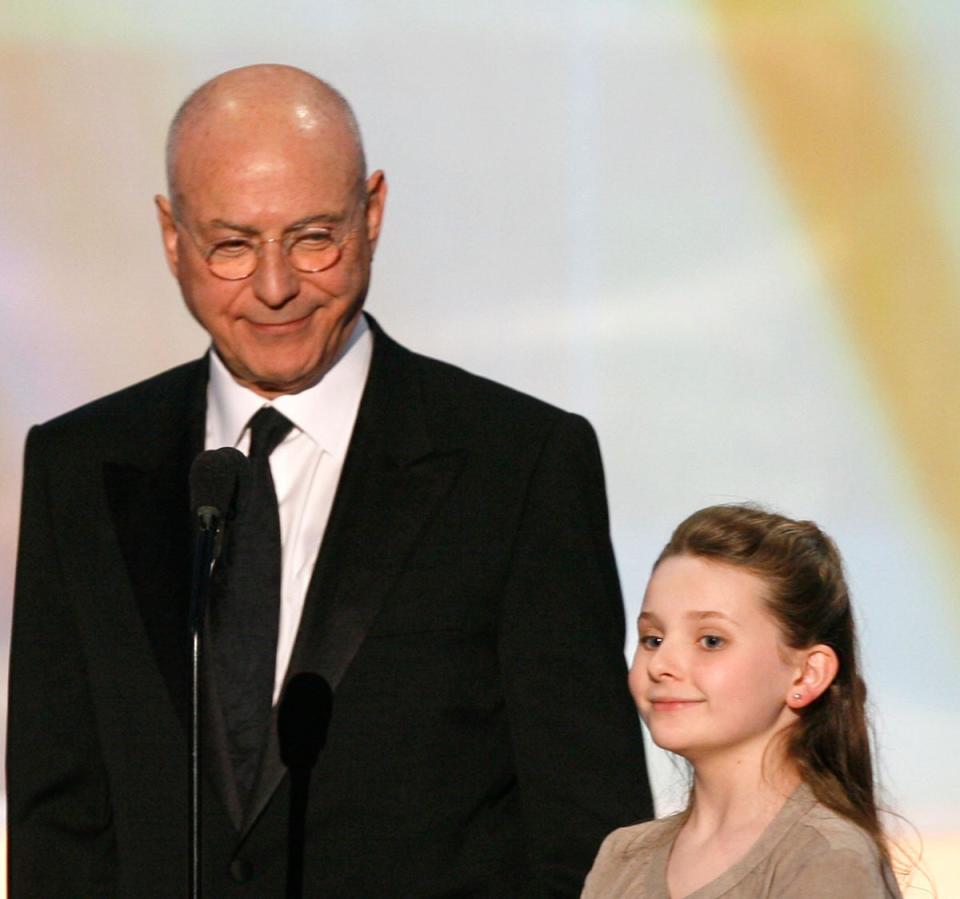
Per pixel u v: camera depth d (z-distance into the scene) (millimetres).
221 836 11734
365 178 11984
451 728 11875
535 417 12570
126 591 12258
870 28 25641
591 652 12023
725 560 10031
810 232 25406
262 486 12180
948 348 25109
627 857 10273
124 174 25438
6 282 25188
